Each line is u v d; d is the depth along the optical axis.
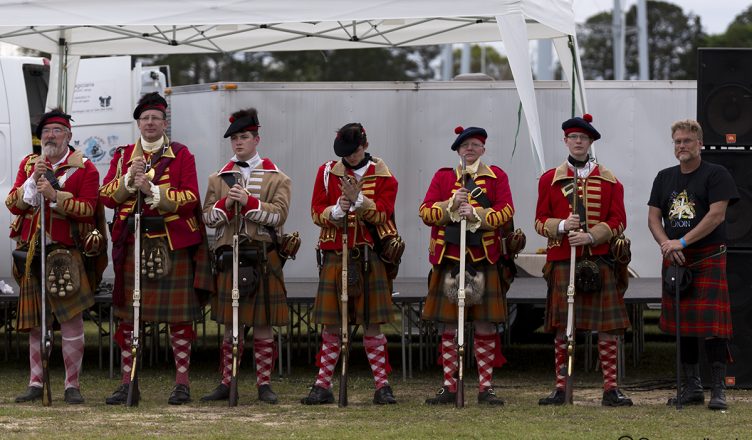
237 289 13.32
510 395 14.84
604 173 13.45
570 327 13.26
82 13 15.37
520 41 14.93
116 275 13.30
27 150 19.17
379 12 15.07
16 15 15.38
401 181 20.05
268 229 13.50
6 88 19.17
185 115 20.42
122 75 21.62
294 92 20.05
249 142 13.66
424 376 16.80
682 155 13.37
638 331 18.61
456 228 13.28
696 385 13.82
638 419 12.47
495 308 13.38
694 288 13.41
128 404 13.30
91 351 19.84
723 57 14.66
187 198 13.18
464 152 13.42
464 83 20.05
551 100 20.06
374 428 11.86
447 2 15.02
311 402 13.62
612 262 13.39
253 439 11.14
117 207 13.39
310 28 20.83
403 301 16.23
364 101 20.05
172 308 13.29
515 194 20.03
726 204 13.26
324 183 13.55
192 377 16.55
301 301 16.25
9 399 14.03
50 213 13.27
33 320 13.46
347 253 13.24
